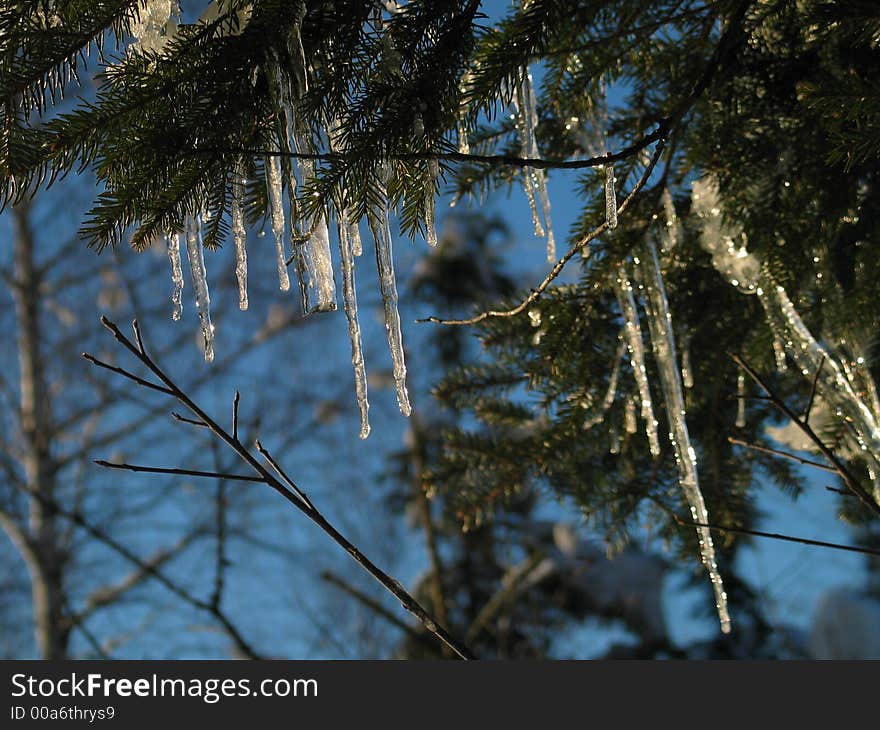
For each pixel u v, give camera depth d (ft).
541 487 14.17
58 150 7.16
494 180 11.61
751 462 13.34
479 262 41.37
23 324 42.86
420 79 7.70
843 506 13.39
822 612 27.43
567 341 11.60
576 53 9.63
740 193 10.36
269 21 7.34
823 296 10.50
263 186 8.89
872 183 9.96
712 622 33.35
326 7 7.73
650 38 10.12
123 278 42.96
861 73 9.53
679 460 10.80
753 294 11.59
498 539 35.45
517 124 9.91
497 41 7.88
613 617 34.06
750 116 10.19
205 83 7.38
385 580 7.91
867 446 9.86
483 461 13.62
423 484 13.85
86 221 7.49
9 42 7.02
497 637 35.22
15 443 42.88
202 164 7.60
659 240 11.39
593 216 10.52
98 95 7.32
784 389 12.83
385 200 8.04
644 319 12.19
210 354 9.00
